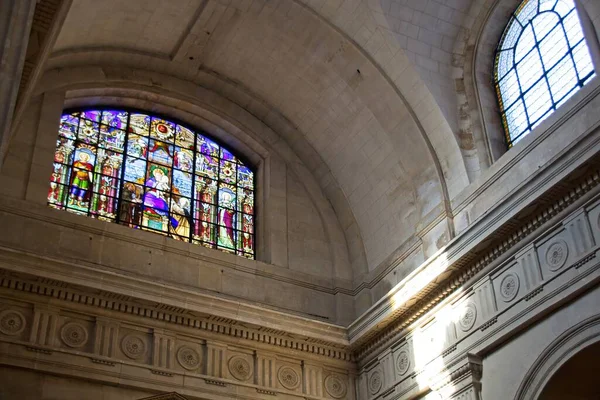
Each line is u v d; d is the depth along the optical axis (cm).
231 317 1944
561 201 1641
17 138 1997
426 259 2002
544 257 1662
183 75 2314
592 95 1662
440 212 1995
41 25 1445
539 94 1944
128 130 2231
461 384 1758
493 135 2009
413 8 2061
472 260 1809
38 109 2064
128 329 1864
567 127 1711
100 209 2064
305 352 2042
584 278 1559
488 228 1742
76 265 1808
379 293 2145
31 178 1962
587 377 1605
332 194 2338
